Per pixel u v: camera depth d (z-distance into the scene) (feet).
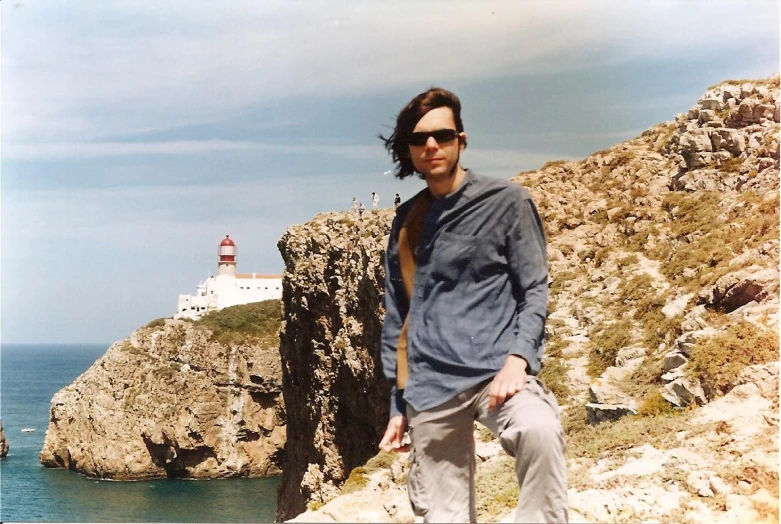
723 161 99.04
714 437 37.88
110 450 308.60
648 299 76.07
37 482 299.58
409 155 18.30
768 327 50.72
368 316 128.47
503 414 15.49
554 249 103.30
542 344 16.17
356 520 31.42
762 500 30.04
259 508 255.91
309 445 165.89
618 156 121.39
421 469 17.01
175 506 256.52
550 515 14.90
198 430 312.71
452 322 16.52
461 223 16.56
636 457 37.50
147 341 337.11
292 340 178.60
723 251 75.97
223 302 431.02
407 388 16.93
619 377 63.26
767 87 100.27
